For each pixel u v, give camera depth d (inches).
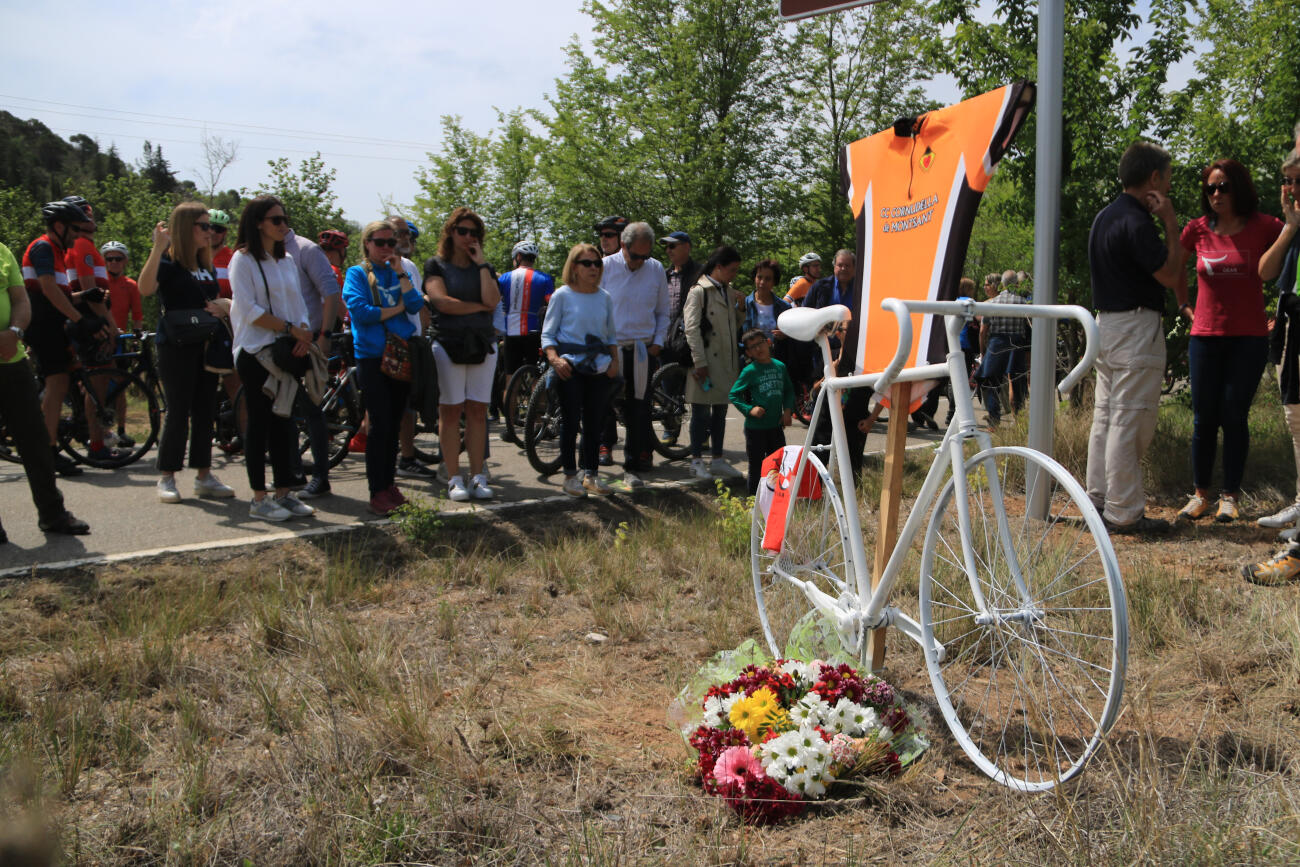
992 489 113.7
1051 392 222.5
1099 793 102.9
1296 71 419.2
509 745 119.1
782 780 106.4
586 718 130.8
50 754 114.0
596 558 205.9
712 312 294.0
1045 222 219.8
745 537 210.4
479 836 98.6
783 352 359.3
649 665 152.8
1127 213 209.2
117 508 251.0
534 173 1285.7
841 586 136.5
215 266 331.0
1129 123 361.1
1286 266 195.0
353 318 237.1
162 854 96.3
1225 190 215.2
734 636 160.4
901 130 131.5
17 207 1170.6
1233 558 195.3
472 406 262.2
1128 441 214.8
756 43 1164.5
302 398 244.5
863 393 250.8
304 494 267.0
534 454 295.1
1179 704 128.0
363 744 118.0
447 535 228.7
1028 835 95.9
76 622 169.6
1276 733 116.3
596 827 101.0
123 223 1109.7
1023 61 354.0
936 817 103.3
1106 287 214.7
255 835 98.9
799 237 1278.3
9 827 93.0
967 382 113.4
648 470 315.3
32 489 218.5
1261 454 274.2
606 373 269.9
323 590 185.6
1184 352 349.7
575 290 267.9
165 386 254.8
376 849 95.5
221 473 303.0
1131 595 163.0
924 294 123.2
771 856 96.3
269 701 130.1
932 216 124.8
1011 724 123.2
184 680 142.6
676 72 1163.9
